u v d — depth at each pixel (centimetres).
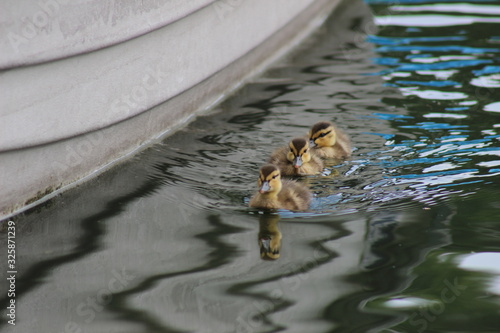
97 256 798
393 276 748
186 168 1039
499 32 1689
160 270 768
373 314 682
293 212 909
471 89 1338
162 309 693
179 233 852
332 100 1305
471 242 813
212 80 1280
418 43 1638
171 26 1080
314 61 1547
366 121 1199
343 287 730
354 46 1641
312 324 664
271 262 782
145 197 948
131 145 1084
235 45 1324
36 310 700
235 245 823
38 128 876
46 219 884
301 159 1002
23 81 836
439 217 874
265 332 654
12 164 864
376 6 1973
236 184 990
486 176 978
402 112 1233
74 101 921
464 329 657
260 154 1088
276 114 1247
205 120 1230
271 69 1508
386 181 982
